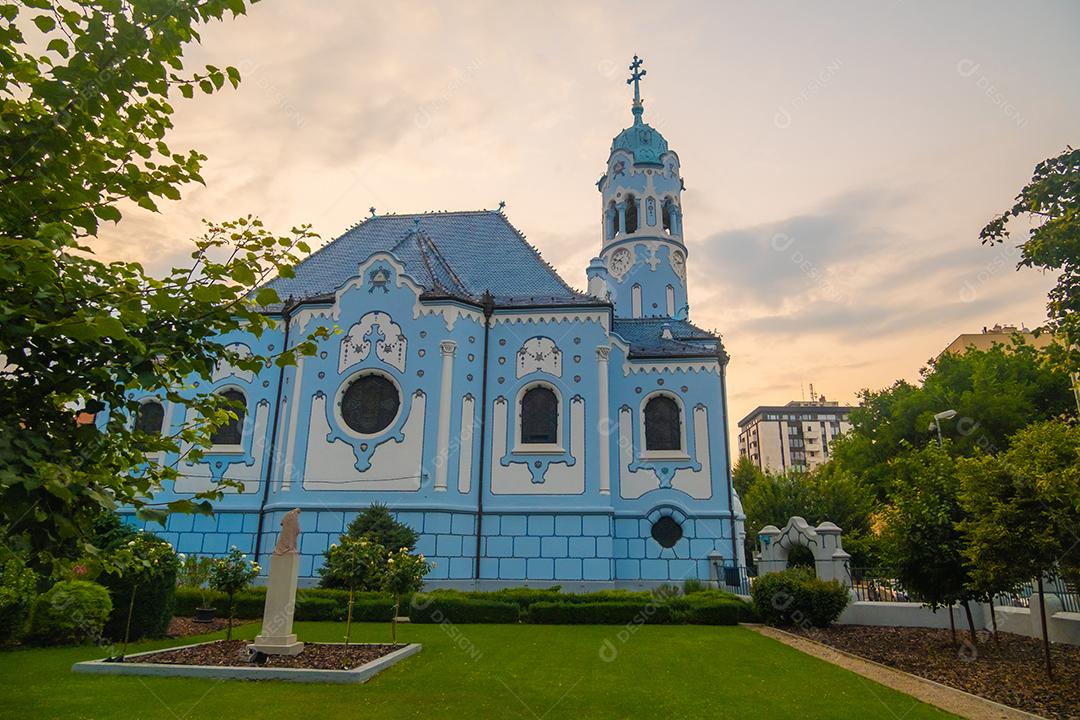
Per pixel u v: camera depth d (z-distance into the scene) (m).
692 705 10.52
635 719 9.70
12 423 5.59
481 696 10.85
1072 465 12.70
